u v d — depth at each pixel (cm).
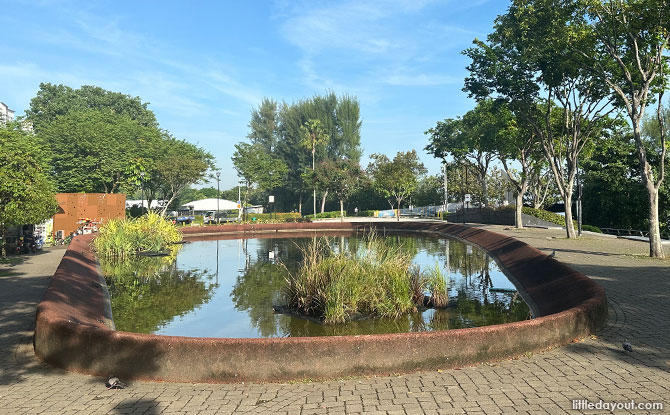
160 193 6075
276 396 462
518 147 2908
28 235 2172
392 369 521
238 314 1052
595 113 2138
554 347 603
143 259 2092
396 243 2678
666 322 718
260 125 7275
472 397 442
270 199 5159
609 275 1184
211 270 1725
